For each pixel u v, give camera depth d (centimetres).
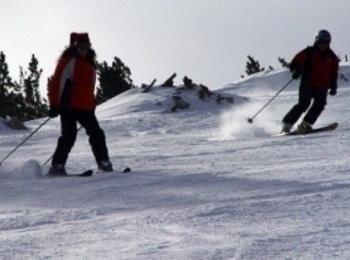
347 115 2411
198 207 677
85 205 777
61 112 1159
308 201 676
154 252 488
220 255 466
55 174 1141
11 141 2377
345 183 786
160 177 994
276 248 479
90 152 1694
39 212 729
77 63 1151
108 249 508
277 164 1062
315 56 1700
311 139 1479
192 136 2066
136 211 700
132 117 3306
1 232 614
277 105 3488
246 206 667
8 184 1022
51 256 494
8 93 6600
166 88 4222
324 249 470
